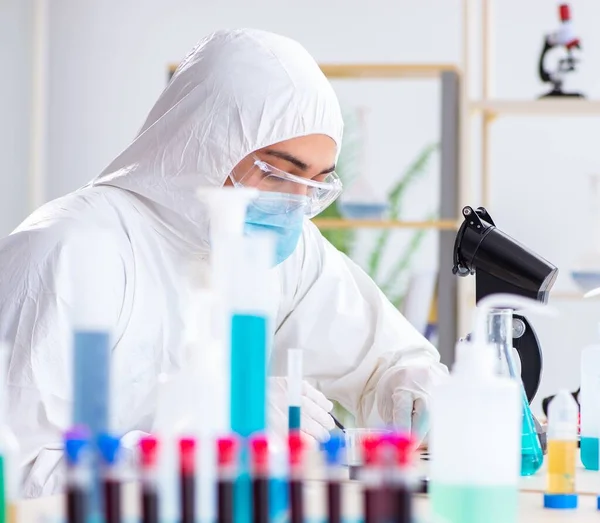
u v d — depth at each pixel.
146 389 1.79
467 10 3.24
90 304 0.85
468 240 1.70
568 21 3.30
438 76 3.41
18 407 1.51
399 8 3.91
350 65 3.33
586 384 1.48
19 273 1.60
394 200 3.89
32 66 3.94
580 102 3.24
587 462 1.47
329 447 0.90
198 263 1.86
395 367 1.95
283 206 1.74
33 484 1.42
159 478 0.80
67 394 1.55
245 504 0.82
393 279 3.87
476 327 0.95
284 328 2.06
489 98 3.33
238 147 1.80
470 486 0.90
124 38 3.98
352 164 3.90
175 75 1.91
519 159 3.81
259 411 0.96
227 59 1.83
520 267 1.66
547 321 3.77
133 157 1.87
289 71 1.83
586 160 3.79
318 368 2.06
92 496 0.77
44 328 1.55
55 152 4.00
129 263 1.76
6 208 3.95
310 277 2.07
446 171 3.32
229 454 0.81
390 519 0.77
